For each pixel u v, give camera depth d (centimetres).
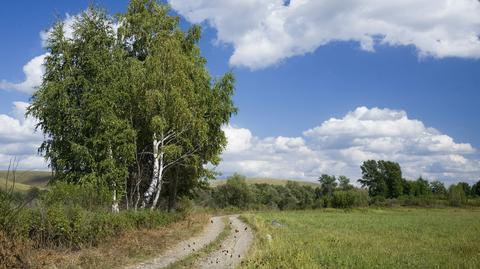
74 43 3161
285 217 5484
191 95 3444
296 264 1616
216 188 10569
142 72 3284
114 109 3133
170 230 2691
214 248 2098
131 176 3591
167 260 1700
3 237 1423
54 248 1714
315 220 5044
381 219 5566
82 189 2297
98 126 3027
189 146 3684
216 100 3875
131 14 3672
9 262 1363
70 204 2006
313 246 2258
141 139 3556
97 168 3039
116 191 3088
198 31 3897
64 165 3012
